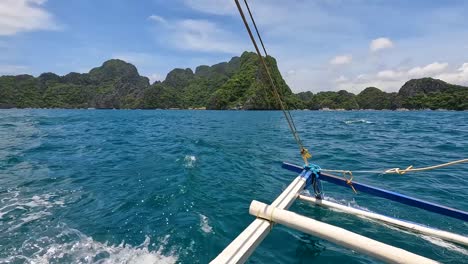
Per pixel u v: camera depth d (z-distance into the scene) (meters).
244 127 35.16
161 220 5.73
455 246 4.62
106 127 33.75
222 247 4.68
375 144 18.34
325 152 14.90
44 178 9.02
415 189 7.94
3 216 5.94
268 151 15.07
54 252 4.52
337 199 6.91
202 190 7.76
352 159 12.87
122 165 11.05
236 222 5.66
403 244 4.70
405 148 16.50
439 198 7.19
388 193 4.95
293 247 4.62
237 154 13.99
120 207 6.46
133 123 42.97
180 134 25.41
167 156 13.08
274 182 8.75
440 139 21.05
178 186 8.02
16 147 15.80
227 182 8.65
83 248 4.64
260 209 3.59
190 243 4.79
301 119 56.88
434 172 9.91
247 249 2.95
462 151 15.27
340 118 61.97
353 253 4.47
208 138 21.77
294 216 3.36
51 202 6.81
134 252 4.52
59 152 14.30
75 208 6.41
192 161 11.80
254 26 3.74
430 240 4.81
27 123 36.75
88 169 10.34
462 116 70.06
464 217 4.27
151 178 8.98
